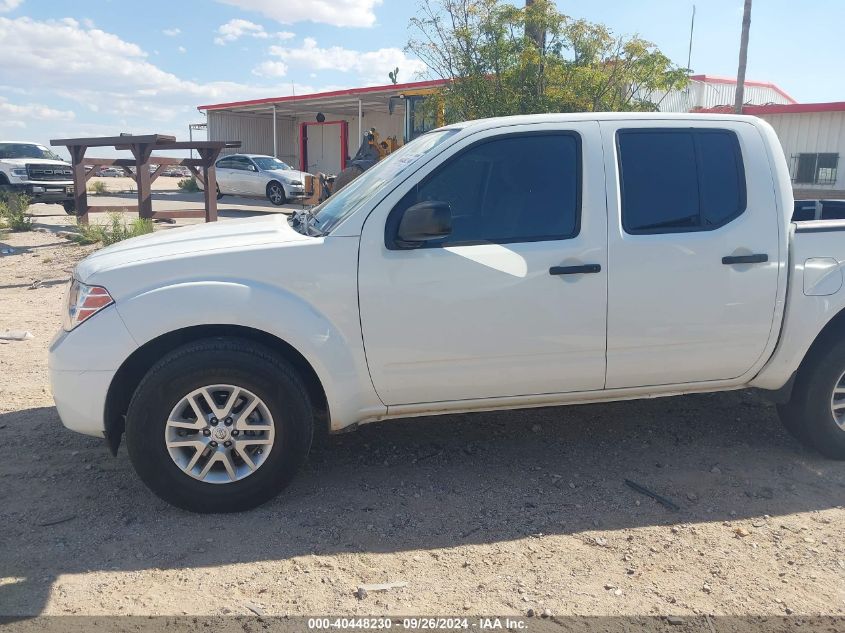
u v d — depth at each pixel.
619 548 3.33
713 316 3.91
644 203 3.89
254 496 3.61
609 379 3.94
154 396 3.42
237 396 3.53
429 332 3.67
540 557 3.26
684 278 3.85
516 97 10.48
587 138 3.87
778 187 4.03
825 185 19.66
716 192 3.97
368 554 3.28
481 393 3.85
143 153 12.92
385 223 3.64
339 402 3.65
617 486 3.96
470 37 10.80
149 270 3.50
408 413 3.87
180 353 3.43
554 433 4.70
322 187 18.30
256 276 3.53
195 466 3.56
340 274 3.58
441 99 11.35
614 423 4.87
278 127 35.47
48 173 18.23
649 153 3.93
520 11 10.47
